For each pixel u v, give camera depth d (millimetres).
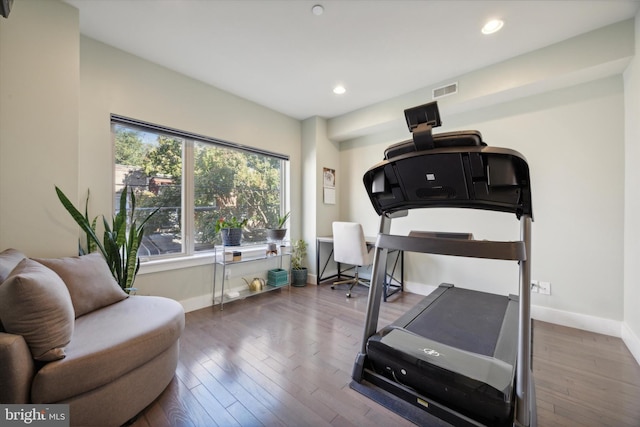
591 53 2064
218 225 2973
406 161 1273
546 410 1396
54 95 1740
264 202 3672
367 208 3982
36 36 1680
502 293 2836
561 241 2469
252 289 3260
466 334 1640
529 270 1150
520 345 1122
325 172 3980
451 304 2223
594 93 2309
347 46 2252
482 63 2504
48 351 1081
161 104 2547
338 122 3844
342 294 3375
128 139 2441
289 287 3680
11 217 1604
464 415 1200
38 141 1686
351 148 4121
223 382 1604
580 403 1446
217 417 1334
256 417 1334
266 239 3689
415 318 1909
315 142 3838
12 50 1607
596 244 2314
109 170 2229
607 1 1760
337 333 2268
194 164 2926
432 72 2662
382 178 1416
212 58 2434
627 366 1798
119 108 2287
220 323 2461
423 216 3387
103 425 1188
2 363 971
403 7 1820
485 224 2934
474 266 3016
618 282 2225
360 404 1419
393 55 2375
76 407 1111
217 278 3029
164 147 2684
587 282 2355
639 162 1894
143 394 1343
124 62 2316
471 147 1109
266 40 2176
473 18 1923
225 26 2012
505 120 2742
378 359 1486
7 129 1593
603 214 2281
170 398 1465
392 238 1463
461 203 1346
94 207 2148
